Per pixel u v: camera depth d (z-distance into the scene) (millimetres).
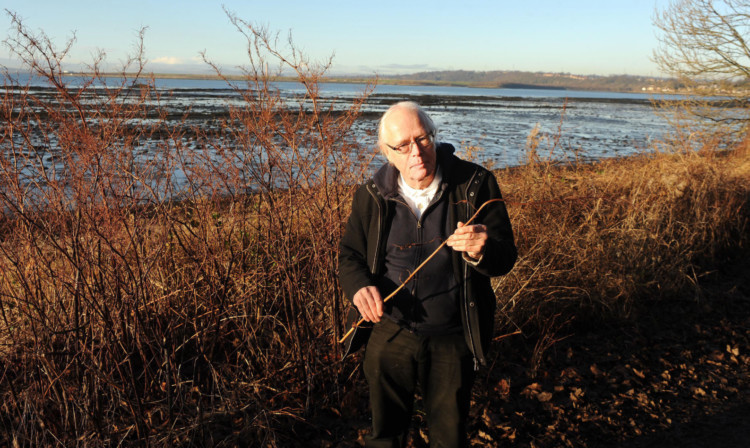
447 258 2125
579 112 67625
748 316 5098
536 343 4145
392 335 2193
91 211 2631
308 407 3137
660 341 4520
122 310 2701
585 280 4730
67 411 2553
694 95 12109
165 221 2990
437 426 2195
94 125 2639
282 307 3590
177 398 2836
